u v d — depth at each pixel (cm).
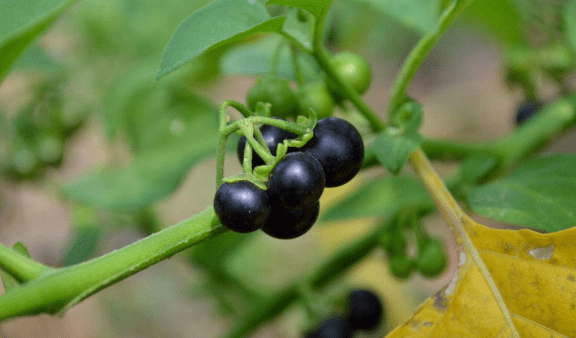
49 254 50
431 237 25
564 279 18
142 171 30
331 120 17
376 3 22
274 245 51
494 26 31
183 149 30
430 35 20
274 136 17
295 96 20
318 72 22
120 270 18
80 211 32
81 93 34
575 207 20
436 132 65
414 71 20
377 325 29
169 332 56
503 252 18
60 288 18
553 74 30
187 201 58
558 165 20
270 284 49
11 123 34
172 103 30
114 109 31
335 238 54
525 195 20
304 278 28
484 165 25
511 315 18
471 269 18
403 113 20
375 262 51
